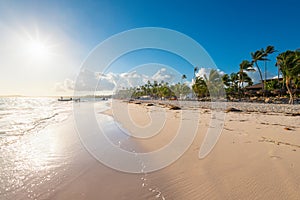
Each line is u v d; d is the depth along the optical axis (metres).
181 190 3.84
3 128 12.70
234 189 3.67
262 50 37.81
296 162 4.78
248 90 44.78
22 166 5.43
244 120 12.43
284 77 28.83
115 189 4.02
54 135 10.05
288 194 3.40
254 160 5.04
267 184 3.76
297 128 9.39
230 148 6.23
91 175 4.77
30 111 30.30
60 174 4.86
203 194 3.61
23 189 4.07
